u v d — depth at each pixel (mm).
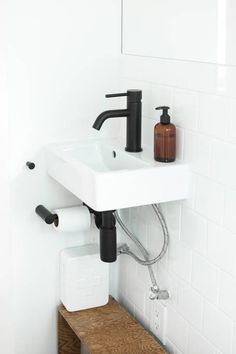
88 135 2080
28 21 1891
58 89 1990
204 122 1593
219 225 1569
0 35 1862
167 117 1705
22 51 1905
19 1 1862
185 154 1710
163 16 1734
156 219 1935
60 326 2168
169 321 1907
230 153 1489
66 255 2070
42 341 2195
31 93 1952
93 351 1839
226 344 1581
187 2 1603
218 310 1609
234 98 1448
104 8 1989
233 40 1424
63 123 2027
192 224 1710
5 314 2123
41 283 2137
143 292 2070
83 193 1678
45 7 1905
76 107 2035
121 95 1834
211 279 1634
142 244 2062
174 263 1843
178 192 1707
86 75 2023
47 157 2002
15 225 2043
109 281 2266
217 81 1511
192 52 1606
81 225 1989
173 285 1861
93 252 2104
